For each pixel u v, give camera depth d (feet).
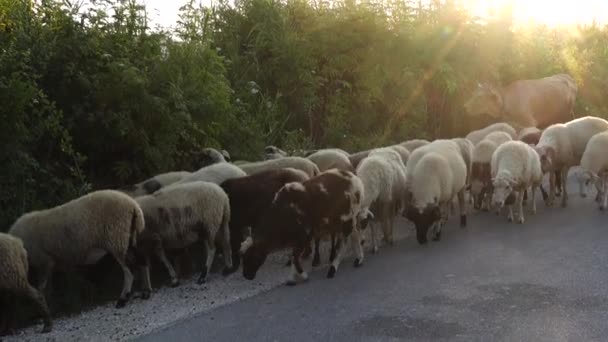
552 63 73.92
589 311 21.01
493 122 62.80
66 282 27.30
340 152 38.42
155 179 32.27
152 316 24.02
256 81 51.19
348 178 28.48
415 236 34.22
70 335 22.82
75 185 32.65
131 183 34.96
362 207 29.55
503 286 24.14
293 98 51.98
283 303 24.23
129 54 36.70
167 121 34.94
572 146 40.45
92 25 35.94
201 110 37.86
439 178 32.78
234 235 30.81
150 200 28.07
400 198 33.17
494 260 27.89
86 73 34.45
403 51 56.44
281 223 26.96
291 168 32.17
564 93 65.92
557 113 66.23
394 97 56.44
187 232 28.43
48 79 33.60
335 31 54.24
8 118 29.07
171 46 39.40
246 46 52.90
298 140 49.37
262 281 27.71
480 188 39.27
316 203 27.30
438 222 32.65
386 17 56.29
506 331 19.77
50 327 23.68
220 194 28.96
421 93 57.67
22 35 32.68
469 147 39.91
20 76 30.71
